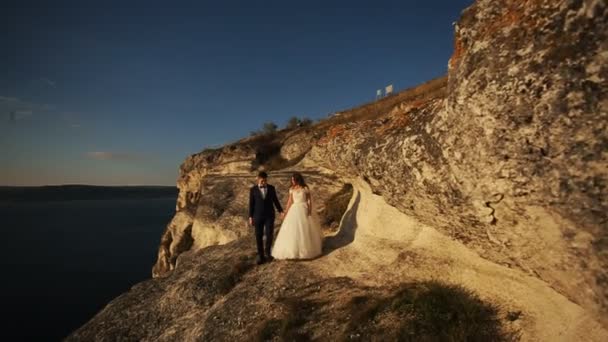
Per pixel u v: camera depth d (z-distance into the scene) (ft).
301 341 17.01
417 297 16.92
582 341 11.71
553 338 12.76
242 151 89.71
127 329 25.55
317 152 36.19
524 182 10.80
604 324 10.77
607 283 9.61
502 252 14.56
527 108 10.03
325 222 34.47
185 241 74.38
